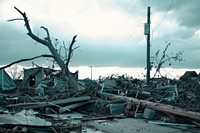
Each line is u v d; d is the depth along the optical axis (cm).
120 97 1498
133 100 1369
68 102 1425
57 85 2069
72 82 2066
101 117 1181
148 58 2512
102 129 940
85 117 1208
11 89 2462
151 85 2403
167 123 1031
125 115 1259
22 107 1312
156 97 1733
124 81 2334
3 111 1073
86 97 1473
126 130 918
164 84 2341
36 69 2830
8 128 816
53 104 1349
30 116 979
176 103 1548
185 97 1712
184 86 2069
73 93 1614
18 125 812
